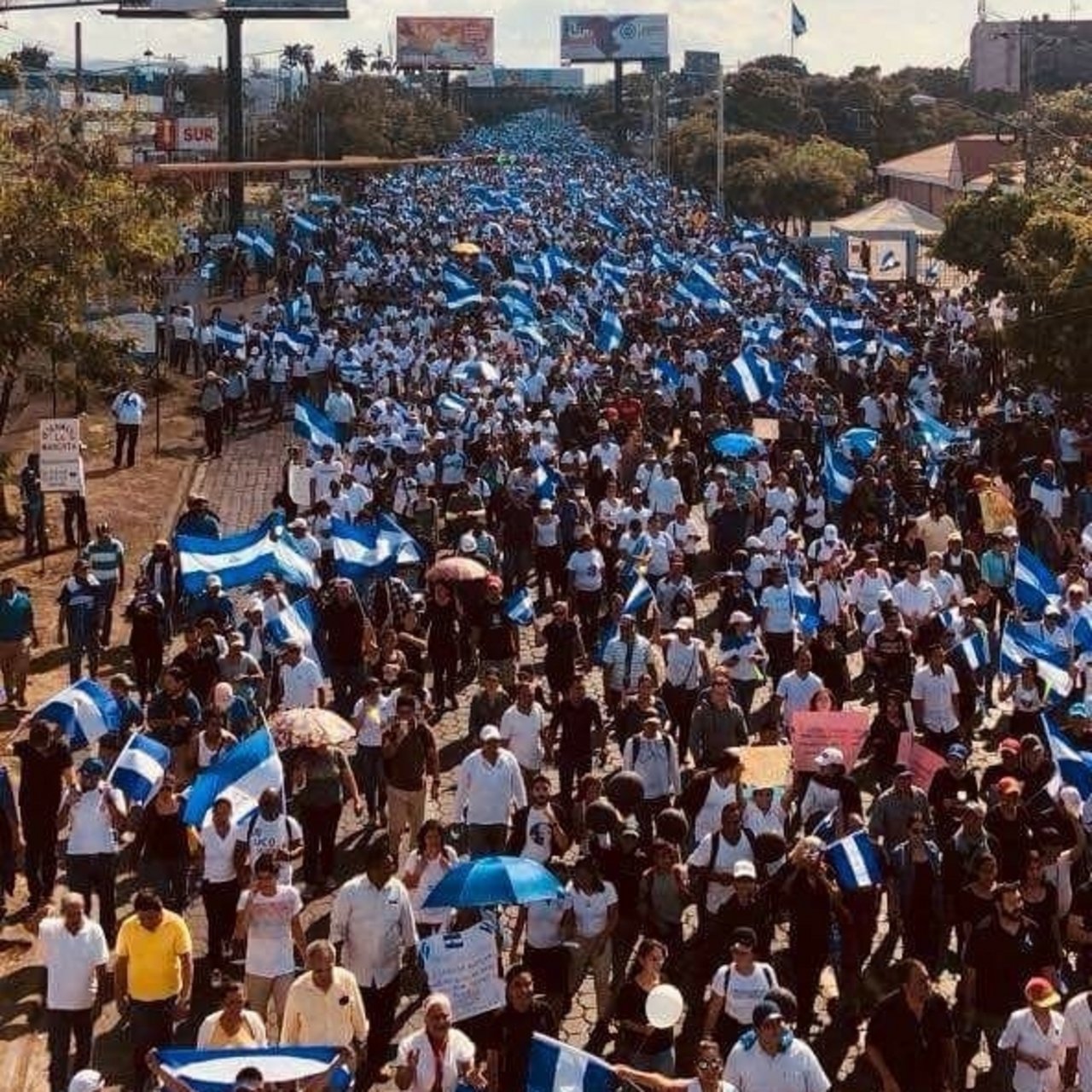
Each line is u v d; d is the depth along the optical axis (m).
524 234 72.06
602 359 36.78
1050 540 24.27
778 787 13.37
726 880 12.35
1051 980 10.98
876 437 28.80
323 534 22.03
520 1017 10.12
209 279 54.97
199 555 19.50
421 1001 12.45
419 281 53.41
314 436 26.88
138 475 31.88
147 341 34.28
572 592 20.77
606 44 178.25
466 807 13.52
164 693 15.12
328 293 54.19
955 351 37.91
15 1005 12.79
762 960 12.75
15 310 25.55
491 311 44.81
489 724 14.91
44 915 14.02
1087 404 32.56
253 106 125.56
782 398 32.12
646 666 16.80
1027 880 11.46
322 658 18.28
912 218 63.09
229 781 12.93
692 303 46.34
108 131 32.31
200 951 13.28
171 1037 11.10
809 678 16.27
